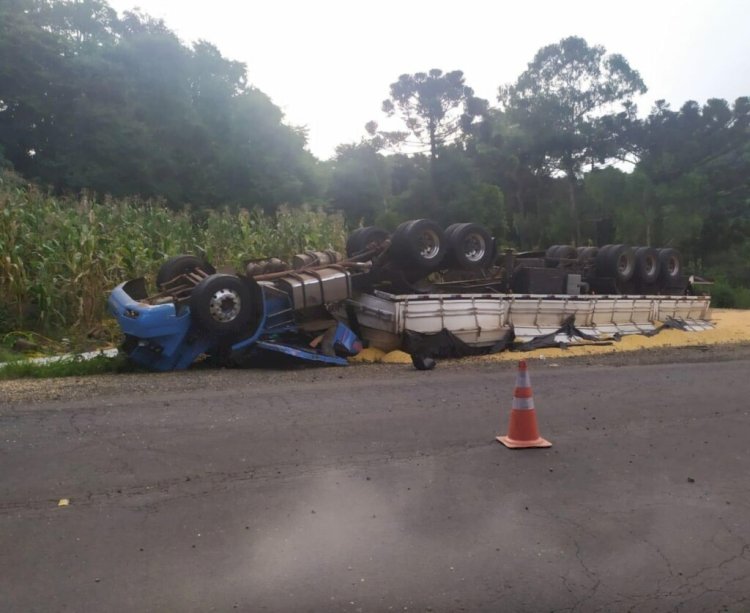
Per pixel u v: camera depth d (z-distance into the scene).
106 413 7.77
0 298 15.21
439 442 6.76
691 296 19.16
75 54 38.47
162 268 13.48
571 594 3.88
